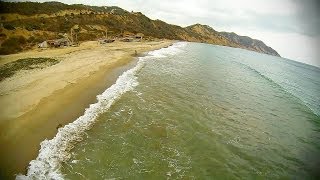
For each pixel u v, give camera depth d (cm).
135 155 1341
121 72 3092
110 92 2278
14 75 2448
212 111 2166
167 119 1848
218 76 3919
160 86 2747
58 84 2219
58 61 3241
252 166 1386
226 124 1923
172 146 1478
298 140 1831
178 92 2605
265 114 2350
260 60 10200
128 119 1772
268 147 1644
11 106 1667
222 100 2564
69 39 5566
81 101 1945
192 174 1239
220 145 1566
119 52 4753
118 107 1967
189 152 1439
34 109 1653
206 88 2967
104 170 1191
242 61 7769
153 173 1212
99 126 1616
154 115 1897
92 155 1295
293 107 2800
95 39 6588
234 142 1638
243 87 3447
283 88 3988
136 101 2155
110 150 1358
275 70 7069
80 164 1212
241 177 1270
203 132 1712
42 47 4456
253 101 2767
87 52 4281
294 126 2134
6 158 1160
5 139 1295
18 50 4084
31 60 3212
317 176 1342
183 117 1923
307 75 7362
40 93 1950
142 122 1750
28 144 1290
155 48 6575
